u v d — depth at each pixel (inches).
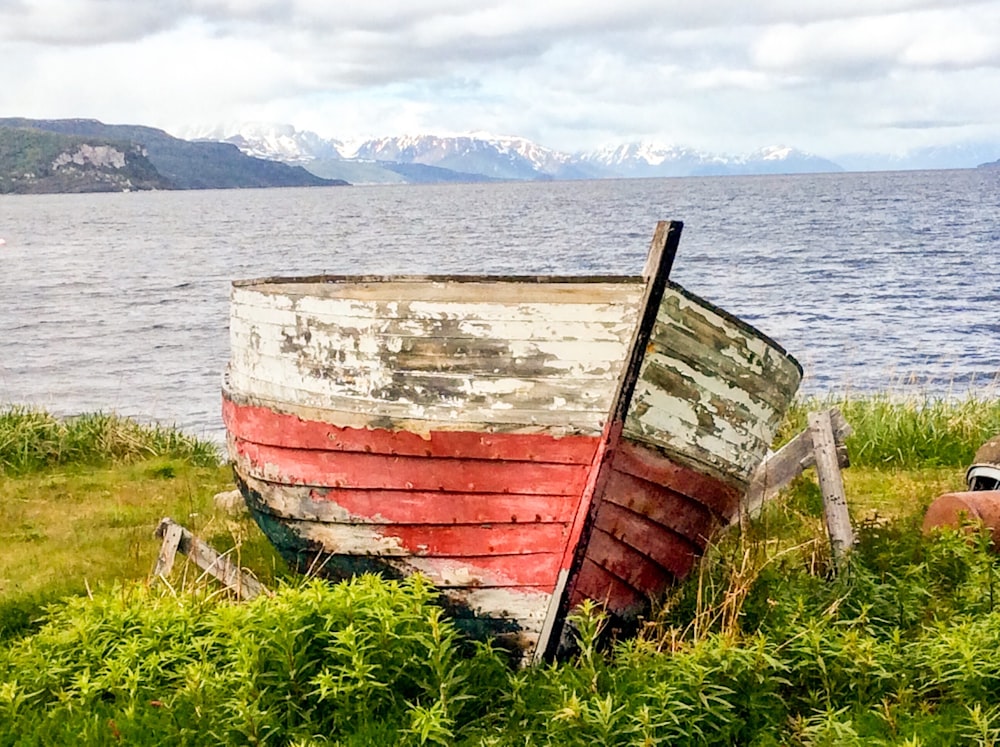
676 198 6067.9
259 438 255.8
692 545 239.3
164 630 221.1
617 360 211.2
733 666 198.4
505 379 217.0
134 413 733.3
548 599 220.7
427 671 200.5
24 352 1010.1
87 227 3964.1
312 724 188.7
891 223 2952.8
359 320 228.7
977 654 197.2
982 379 796.0
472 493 221.1
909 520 311.1
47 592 281.1
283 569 295.1
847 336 1016.9
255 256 2301.9
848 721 184.7
